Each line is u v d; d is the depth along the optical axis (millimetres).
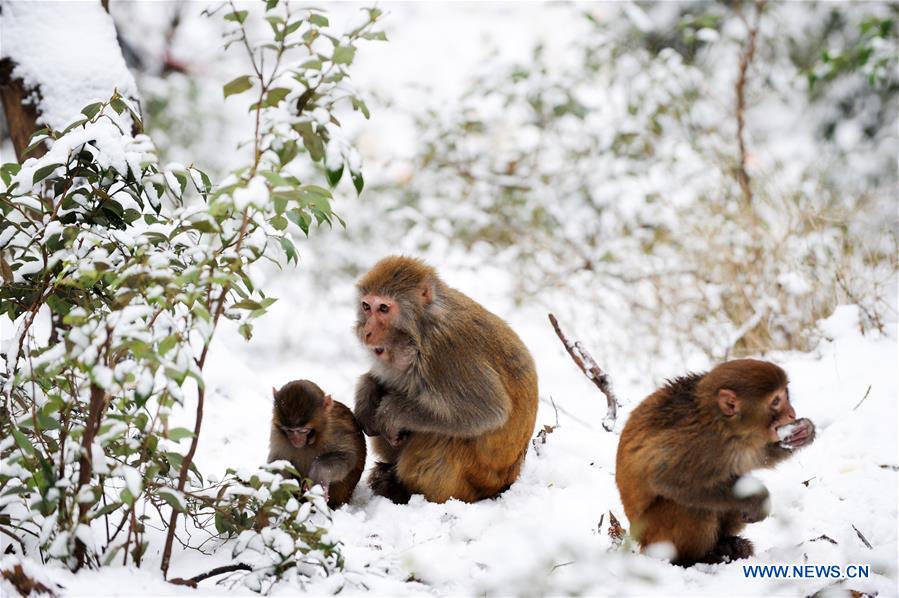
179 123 22344
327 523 8391
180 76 24016
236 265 6613
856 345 13328
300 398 8836
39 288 7664
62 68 10789
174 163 7586
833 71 20031
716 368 8234
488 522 8938
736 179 18781
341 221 7684
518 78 20484
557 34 23516
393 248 21719
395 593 7211
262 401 11992
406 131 23766
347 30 6969
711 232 16547
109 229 7684
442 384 9555
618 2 23094
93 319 6730
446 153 21328
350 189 22172
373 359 9883
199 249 6789
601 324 17594
